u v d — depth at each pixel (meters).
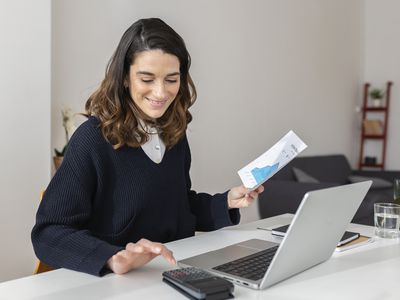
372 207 3.32
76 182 1.11
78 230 1.05
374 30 5.77
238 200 1.36
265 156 1.14
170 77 1.11
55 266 0.99
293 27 4.52
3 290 0.85
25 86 2.12
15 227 2.11
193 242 1.24
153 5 3.07
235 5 3.78
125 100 1.19
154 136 1.28
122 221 1.20
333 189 0.87
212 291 0.80
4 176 2.07
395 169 5.62
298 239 0.85
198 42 3.45
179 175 1.35
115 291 0.85
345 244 1.19
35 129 2.17
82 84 2.68
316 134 4.97
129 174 1.21
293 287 0.88
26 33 2.12
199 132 3.49
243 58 3.89
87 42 2.69
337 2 5.22
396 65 5.61
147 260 0.97
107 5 2.79
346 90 5.50
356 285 0.90
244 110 3.93
